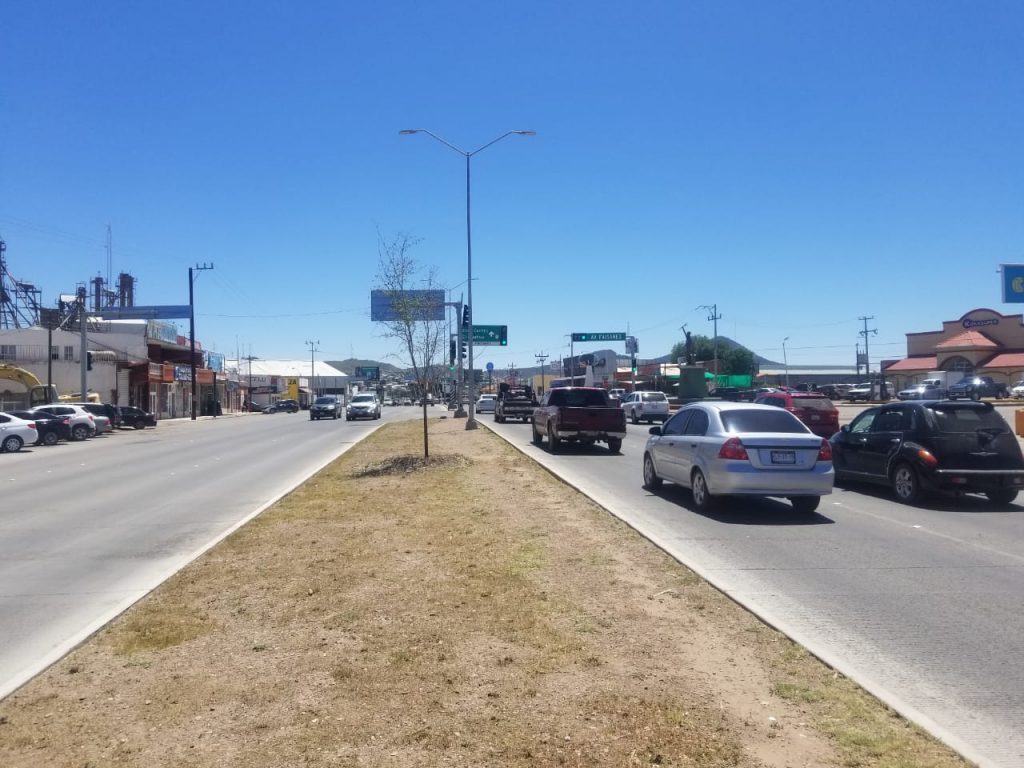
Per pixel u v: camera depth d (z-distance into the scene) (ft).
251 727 16.07
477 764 14.47
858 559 32.17
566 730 15.76
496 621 22.80
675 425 49.14
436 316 75.15
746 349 386.32
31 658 21.45
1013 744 15.72
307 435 128.36
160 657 20.52
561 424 81.10
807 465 41.37
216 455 91.76
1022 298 120.06
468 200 120.26
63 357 205.26
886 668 19.90
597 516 40.47
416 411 251.60
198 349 276.82
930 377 227.81
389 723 16.12
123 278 284.00
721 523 40.22
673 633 21.88
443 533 36.24
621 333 255.70
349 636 21.66
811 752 14.93
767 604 25.58
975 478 43.98
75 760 14.89
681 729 15.81
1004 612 24.72
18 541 39.19
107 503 52.85
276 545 34.65
